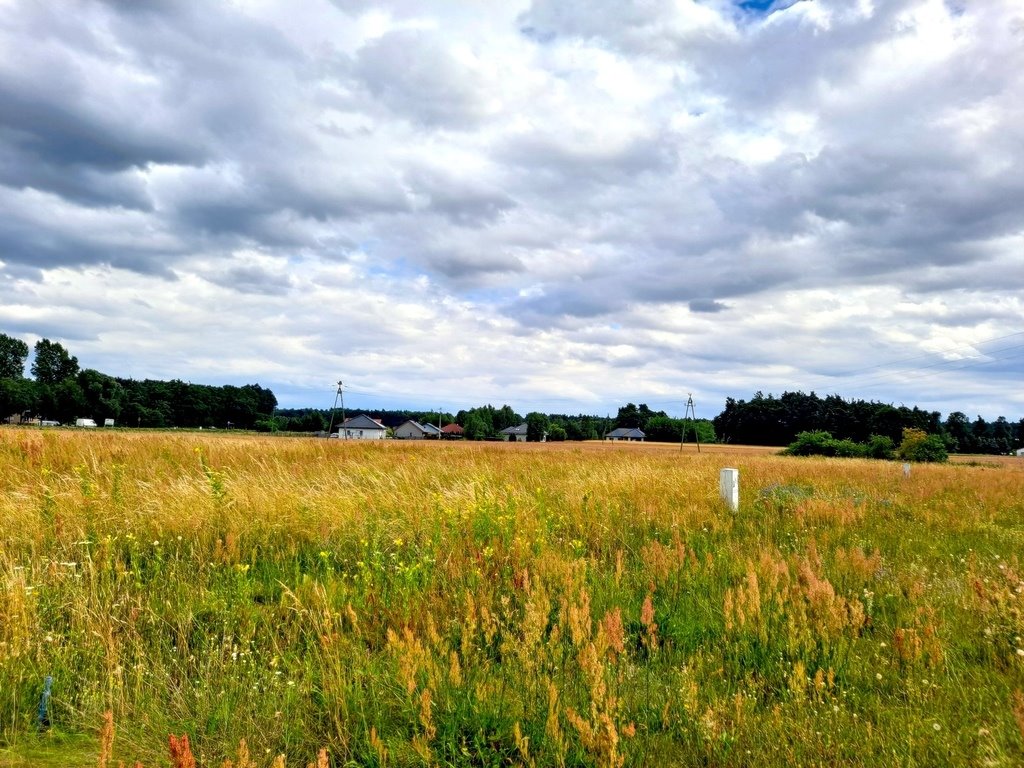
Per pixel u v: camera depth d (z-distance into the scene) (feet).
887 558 23.38
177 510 21.74
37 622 12.82
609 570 19.04
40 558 16.42
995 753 9.49
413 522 23.09
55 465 32.17
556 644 12.59
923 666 12.92
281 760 8.17
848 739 10.03
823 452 171.94
